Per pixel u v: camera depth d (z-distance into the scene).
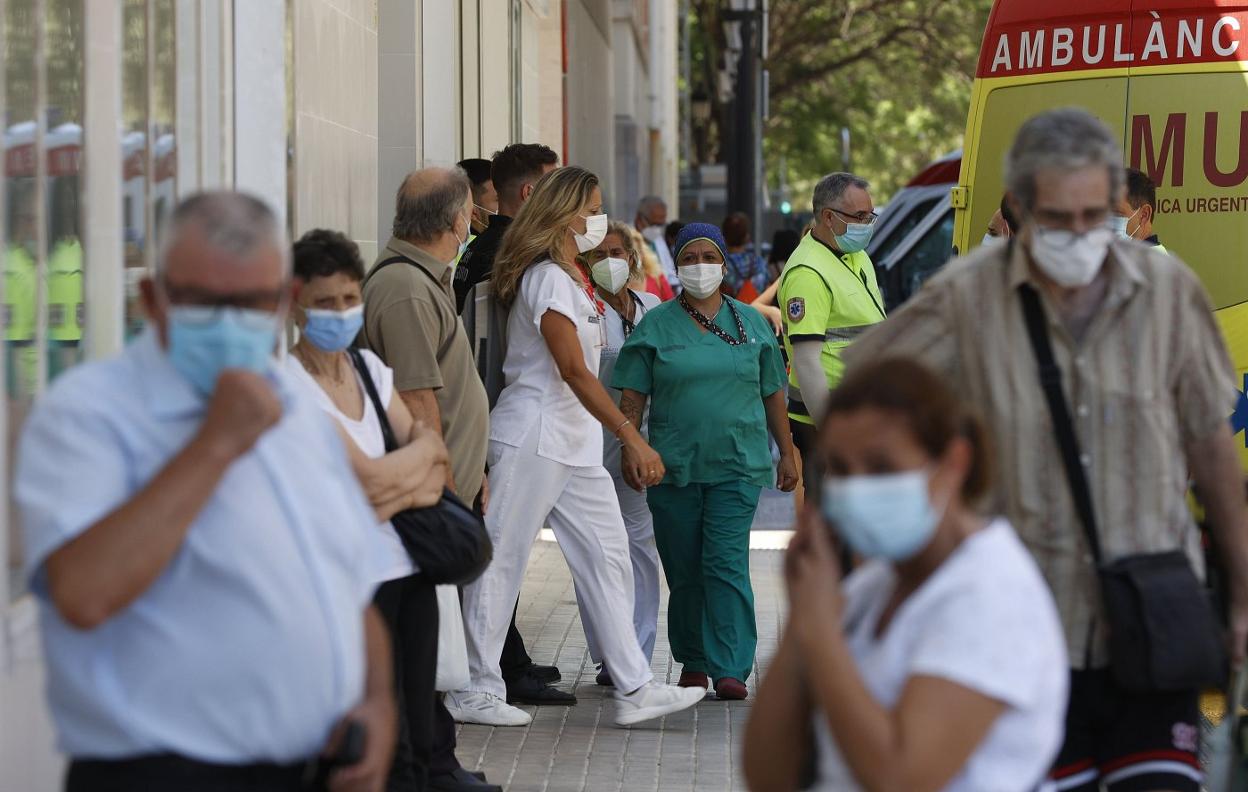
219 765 11.28
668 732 26.36
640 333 27.89
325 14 27.11
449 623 22.02
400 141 37.31
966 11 158.25
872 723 10.02
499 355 26.48
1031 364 14.11
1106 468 14.09
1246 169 29.58
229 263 10.78
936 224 55.28
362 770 11.91
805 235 29.48
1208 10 29.86
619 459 29.83
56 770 16.20
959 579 10.32
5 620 15.06
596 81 89.19
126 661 11.14
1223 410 14.52
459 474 22.95
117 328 18.84
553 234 25.78
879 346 14.62
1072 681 14.42
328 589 11.61
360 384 18.38
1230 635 14.89
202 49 21.61
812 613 10.38
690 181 151.50
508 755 24.98
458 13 42.03
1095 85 30.77
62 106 17.53
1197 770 14.50
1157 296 14.11
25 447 10.99
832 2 159.00
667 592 38.62
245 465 11.36
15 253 16.08
